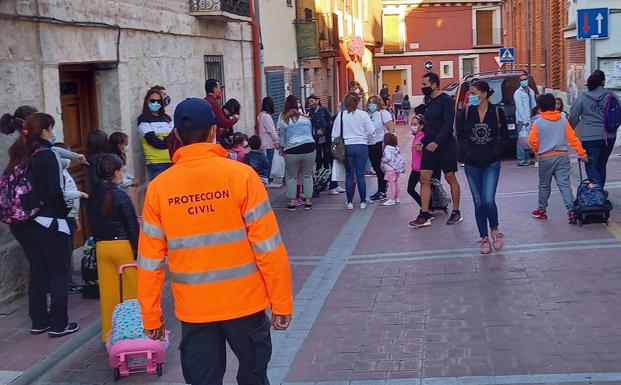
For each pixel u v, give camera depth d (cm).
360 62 3772
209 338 427
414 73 5459
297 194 1406
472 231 1052
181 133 431
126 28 1116
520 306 715
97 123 1091
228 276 420
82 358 665
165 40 1290
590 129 1036
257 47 1841
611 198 1200
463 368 580
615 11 1917
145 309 430
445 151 1084
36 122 695
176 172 426
